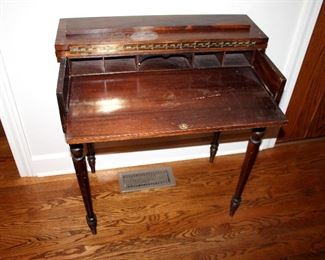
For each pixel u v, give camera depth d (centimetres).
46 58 135
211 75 127
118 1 127
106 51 114
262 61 124
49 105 150
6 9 118
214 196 172
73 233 150
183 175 182
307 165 195
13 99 142
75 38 113
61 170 176
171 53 119
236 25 126
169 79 123
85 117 105
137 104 112
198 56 136
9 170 178
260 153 201
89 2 125
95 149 172
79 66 124
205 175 183
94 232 148
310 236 156
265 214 164
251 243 151
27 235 148
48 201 163
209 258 143
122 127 103
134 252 144
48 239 147
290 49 158
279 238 154
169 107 112
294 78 169
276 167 192
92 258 140
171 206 165
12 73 136
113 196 168
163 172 182
